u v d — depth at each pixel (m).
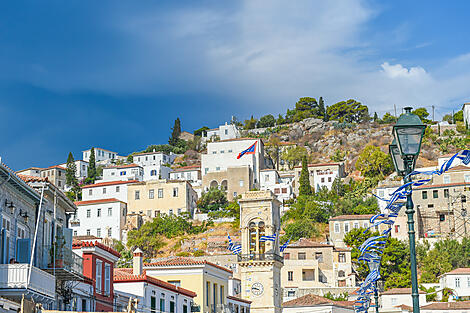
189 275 81.25
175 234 194.12
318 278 154.50
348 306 114.44
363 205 196.88
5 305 37.16
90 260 56.84
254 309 95.31
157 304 69.56
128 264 141.12
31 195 46.38
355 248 155.38
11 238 43.53
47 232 50.56
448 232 176.25
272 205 98.81
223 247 187.00
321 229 189.75
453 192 177.75
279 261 98.06
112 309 60.47
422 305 127.56
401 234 175.00
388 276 152.88
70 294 51.00
